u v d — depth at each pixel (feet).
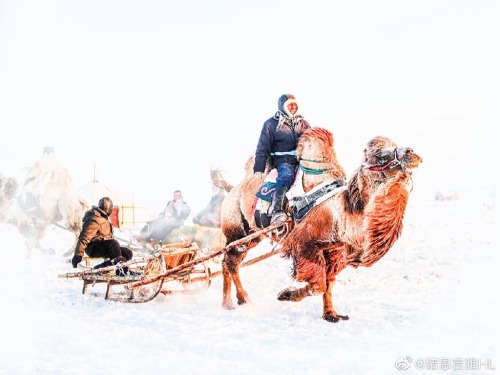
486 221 58.29
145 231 34.35
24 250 50.72
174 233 32.89
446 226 56.39
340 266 21.31
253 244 24.82
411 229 56.08
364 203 19.84
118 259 26.35
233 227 24.80
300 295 21.33
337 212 20.40
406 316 22.07
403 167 18.98
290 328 20.21
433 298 25.48
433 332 19.26
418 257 38.37
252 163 25.17
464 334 18.99
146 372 15.65
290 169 22.63
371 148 19.88
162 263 24.32
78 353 17.83
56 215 46.34
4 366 16.38
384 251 20.08
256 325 20.88
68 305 24.85
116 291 28.78
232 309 24.23
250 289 29.76
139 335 19.51
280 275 34.60
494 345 17.37
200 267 29.60
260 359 16.62
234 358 16.81
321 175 21.45
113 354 17.49
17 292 28.40
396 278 31.35
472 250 39.91
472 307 22.94
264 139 23.25
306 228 20.80
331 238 20.61
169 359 16.74
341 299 26.17
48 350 18.16
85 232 26.71
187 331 19.99
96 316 22.71
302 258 20.77
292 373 15.26
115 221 63.26
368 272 33.55
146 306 24.66
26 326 21.03
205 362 16.40
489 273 30.60
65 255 45.39
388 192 19.38
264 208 22.90
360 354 16.93
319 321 21.31
